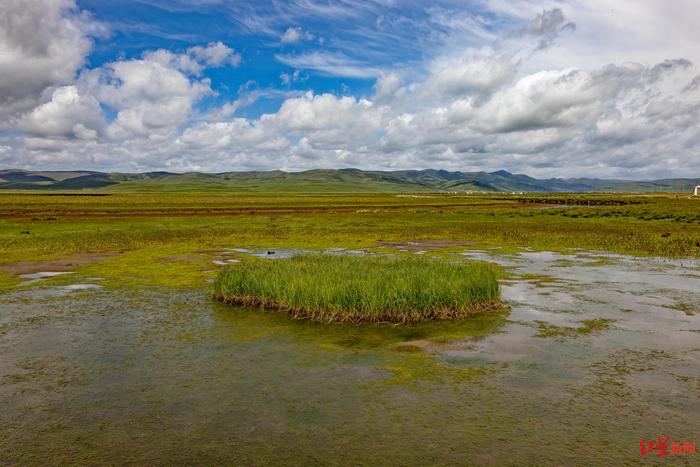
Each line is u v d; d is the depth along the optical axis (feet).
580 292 57.21
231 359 34.01
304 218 203.82
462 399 27.30
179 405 26.63
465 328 41.60
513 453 21.54
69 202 331.16
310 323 43.24
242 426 24.20
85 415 25.53
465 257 88.58
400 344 37.35
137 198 436.35
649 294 56.08
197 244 110.01
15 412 25.93
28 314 46.83
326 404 26.66
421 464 20.63
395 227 157.48
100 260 84.17
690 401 27.12
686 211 243.60
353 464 20.67
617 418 25.02
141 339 38.73
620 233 131.64
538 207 316.19
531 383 29.68
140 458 21.33
